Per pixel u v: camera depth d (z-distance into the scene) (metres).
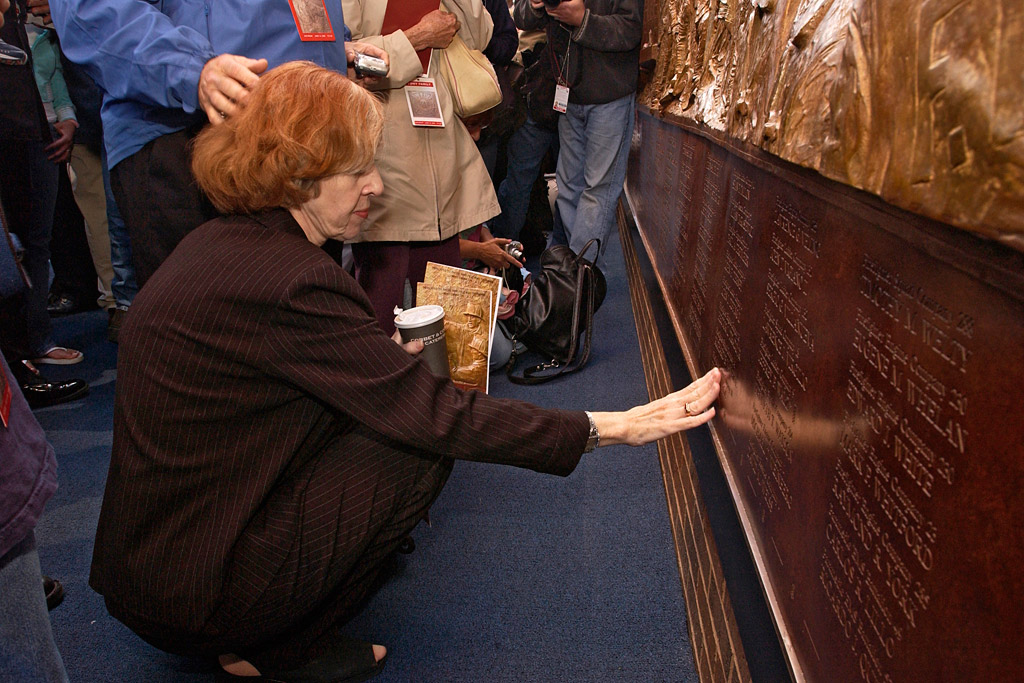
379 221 2.14
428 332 1.78
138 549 1.24
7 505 0.82
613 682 1.51
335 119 1.14
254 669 1.53
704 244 2.05
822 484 0.96
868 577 0.79
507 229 4.61
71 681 1.62
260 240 1.17
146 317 1.15
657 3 3.10
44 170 2.97
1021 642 0.50
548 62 3.73
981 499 0.56
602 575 1.85
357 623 1.73
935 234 0.63
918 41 0.63
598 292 3.22
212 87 1.42
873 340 0.81
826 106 0.89
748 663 1.26
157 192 1.59
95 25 1.49
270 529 1.28
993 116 0.50
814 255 1.05
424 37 2.03
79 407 3.03
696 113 2.09
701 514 1.75
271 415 1.21
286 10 1.63
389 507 1.40
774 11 1.27
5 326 2.91
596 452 2.48
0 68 2.65
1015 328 0.53
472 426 1.27
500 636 1.66
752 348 1.41
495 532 2.06
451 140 2.25
